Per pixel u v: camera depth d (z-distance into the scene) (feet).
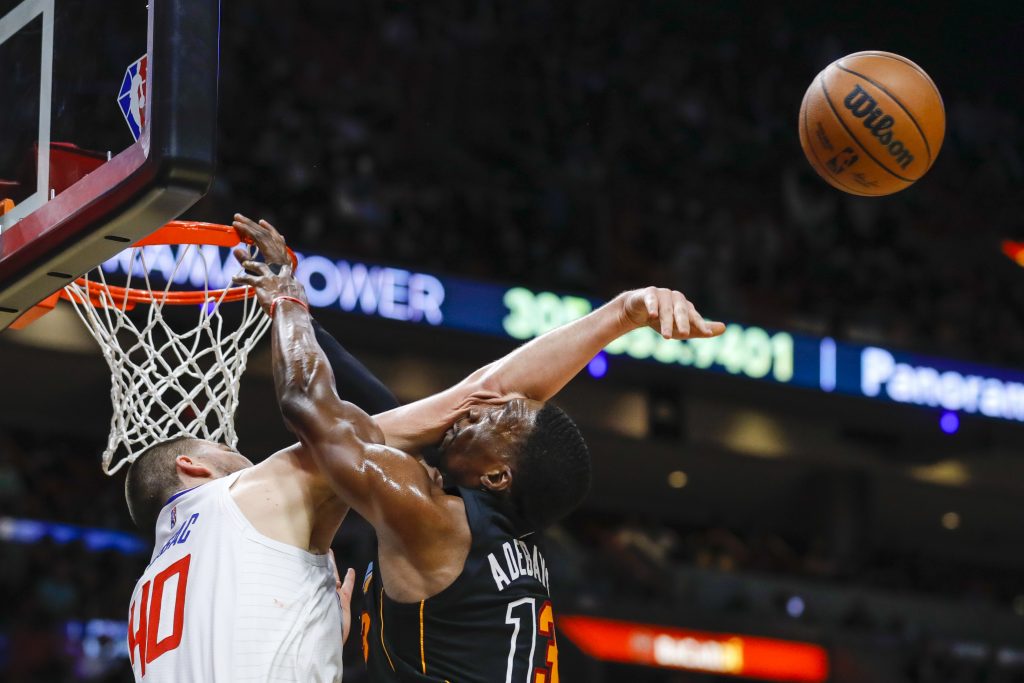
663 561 46.26
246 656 8.75
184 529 9.26
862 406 45.83
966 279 53.98
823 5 59.57
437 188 46.01
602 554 44.75
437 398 10.25
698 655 40.37
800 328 46.06
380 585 9.29
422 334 38.70
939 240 54.39
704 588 43.83
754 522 54.49
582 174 49.24
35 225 9.80
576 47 53.57
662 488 51.24
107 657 34.09
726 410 47.37
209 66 8.95
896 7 59.31
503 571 9.01
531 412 9.37
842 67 14.08
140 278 30.04
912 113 13.74
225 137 42.39
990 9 58.90
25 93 10.53
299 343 9.41
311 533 9.33
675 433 44.65
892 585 49.80
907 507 53.72
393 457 8.90
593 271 46.47
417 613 8.89
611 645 39.01
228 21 45.55
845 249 52.06
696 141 53.26
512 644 8.87
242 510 9.11
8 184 10.33
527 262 45.60
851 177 14.06
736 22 58.54
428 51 49.52
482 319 39.88
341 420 9.02
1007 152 58.49
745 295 48.75
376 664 9.12
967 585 53.98
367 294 37.99
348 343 38.52
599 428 44.62
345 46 47.80
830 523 50.16
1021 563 59.72
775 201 52.70
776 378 44.65
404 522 8.74
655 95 53.78
